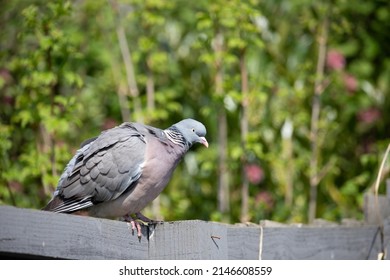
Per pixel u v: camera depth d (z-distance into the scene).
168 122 13.60
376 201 8.77
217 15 11.50
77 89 13.21
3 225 5.06
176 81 13.76
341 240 8.52
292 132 13.36
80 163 7.46
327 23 13.02
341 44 14.20
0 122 11.69
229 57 11.41
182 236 6.32
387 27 14.36
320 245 8.25
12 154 12.10
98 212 7.53
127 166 7.29
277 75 13.76
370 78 14.56
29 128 11.95
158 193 7.56
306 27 13.62
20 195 11.62
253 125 13.06
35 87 10.89
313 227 8.20
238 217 12.87
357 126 14.38
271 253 7.54
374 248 8.84
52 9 10.52
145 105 12.53
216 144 13.25
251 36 11.70
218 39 11.87
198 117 13.74
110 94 13.49
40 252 5.32
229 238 6.91
